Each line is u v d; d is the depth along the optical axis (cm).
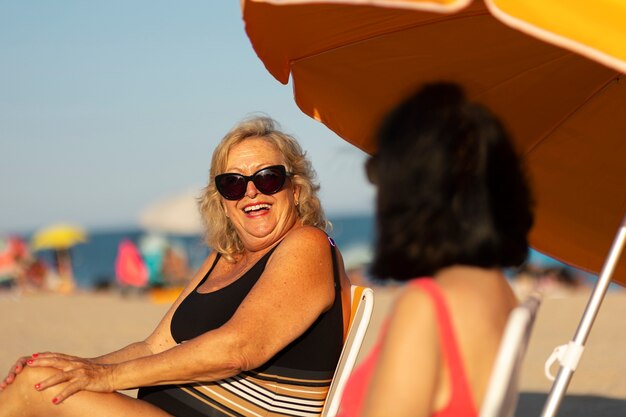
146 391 315
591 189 311
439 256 185
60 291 2236
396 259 187
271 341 294
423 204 184
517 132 313
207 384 303
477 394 179
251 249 332
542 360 707
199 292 339
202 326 324
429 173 183
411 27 283
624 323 944
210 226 348
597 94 301
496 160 187
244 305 298
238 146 330
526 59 292
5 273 2148
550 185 315
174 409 305
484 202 184
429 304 179
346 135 319
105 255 6931
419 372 176
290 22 273
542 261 2166
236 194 324
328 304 307
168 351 293
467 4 166
